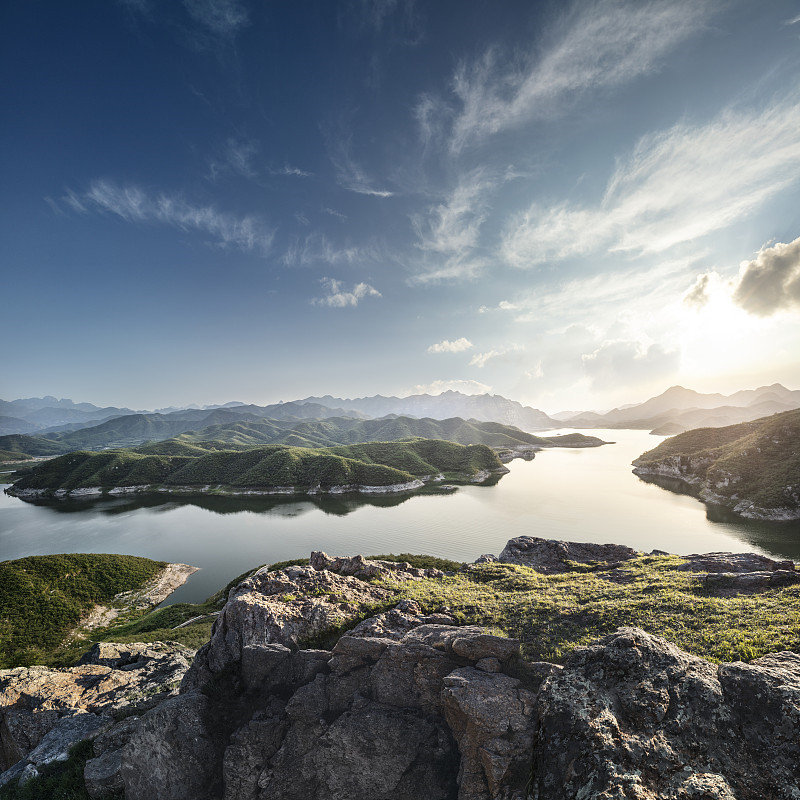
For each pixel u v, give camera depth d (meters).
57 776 21.17
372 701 19.39
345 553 113.19
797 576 26.61
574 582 32.44
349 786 17.31
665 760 11.24
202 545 124.19
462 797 14.33
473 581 35.16
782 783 10.26
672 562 35.84
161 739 19.58
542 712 13.61
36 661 58.09
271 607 25.39
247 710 20.78
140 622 69.25
